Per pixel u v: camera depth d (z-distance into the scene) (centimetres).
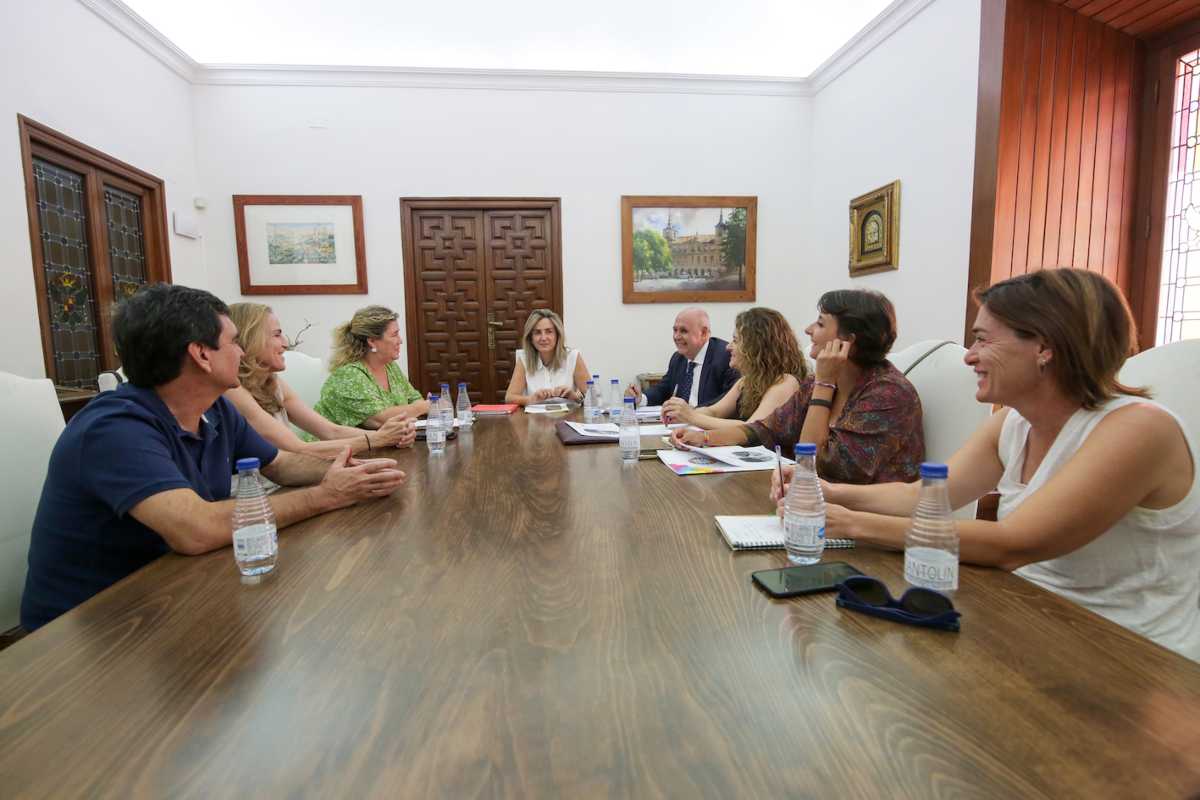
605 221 531
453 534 117
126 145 405
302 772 52
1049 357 103
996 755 53
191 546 108
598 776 51
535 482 159
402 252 512
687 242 538
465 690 64
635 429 186
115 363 391
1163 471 94
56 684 67
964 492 129
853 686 64
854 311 173
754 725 57
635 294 536
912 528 90
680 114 528
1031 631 75
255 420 202
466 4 478
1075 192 325
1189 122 305
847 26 495
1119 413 98
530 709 60
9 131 314
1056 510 92
